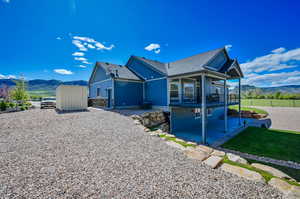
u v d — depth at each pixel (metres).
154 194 1.84
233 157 3.17
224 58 11.69
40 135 4.31
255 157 5.20
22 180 2.05
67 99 10.30
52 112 9.06
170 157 3.04
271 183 2.16
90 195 1.78
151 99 12.21
